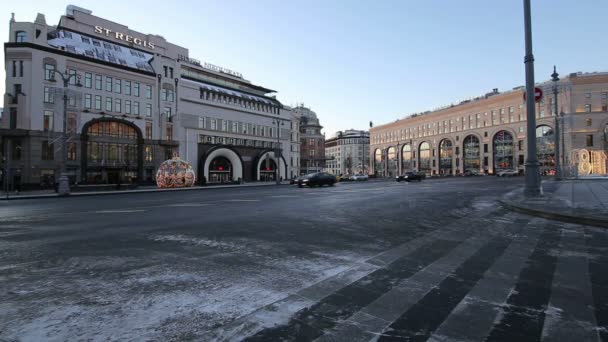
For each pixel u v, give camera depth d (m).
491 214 11.53
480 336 3.06
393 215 11.34
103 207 15.70
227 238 7.54
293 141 88.81
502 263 5.53
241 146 69.50
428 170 111.19
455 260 5.72
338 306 3.74
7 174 26.52
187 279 4.66
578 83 78.00
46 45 44.25
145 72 53.97
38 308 3.63
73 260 5.65
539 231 8.39
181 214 12.07
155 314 3.49
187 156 59.47
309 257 5.88
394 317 3.46
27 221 10.62
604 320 3.38
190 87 60.94
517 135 86.69
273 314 3.51
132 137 52.44
